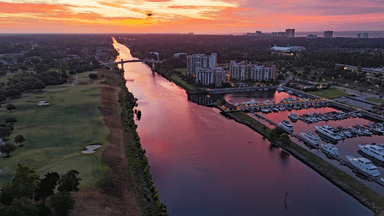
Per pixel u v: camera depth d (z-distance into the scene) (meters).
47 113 175.25
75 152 119.56
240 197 100.12
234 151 137.25
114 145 129.62
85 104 192.88
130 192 94.56
